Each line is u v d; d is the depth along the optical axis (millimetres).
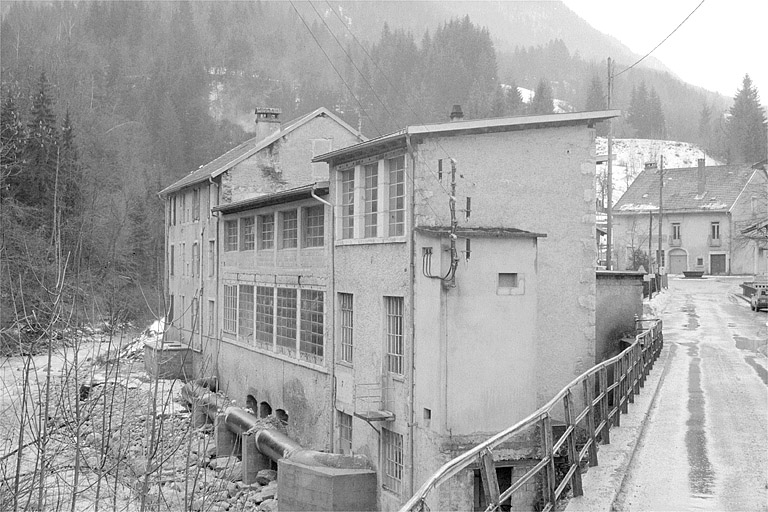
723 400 17141
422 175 17422
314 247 23656
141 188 39625
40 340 9719
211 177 34312
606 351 22094
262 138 36906
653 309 40344
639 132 160875
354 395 20297
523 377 16750
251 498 20109
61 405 10734
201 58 129125
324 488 18297
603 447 11977
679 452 12148
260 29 153750
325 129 36000
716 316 40844
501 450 16484
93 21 120688
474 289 16453
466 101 85250
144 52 117438
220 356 33094
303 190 22859
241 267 30828
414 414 17312
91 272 10664
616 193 123938
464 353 16344
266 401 27469
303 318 24391
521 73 190000
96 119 45250
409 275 17516
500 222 18047
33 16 97625
